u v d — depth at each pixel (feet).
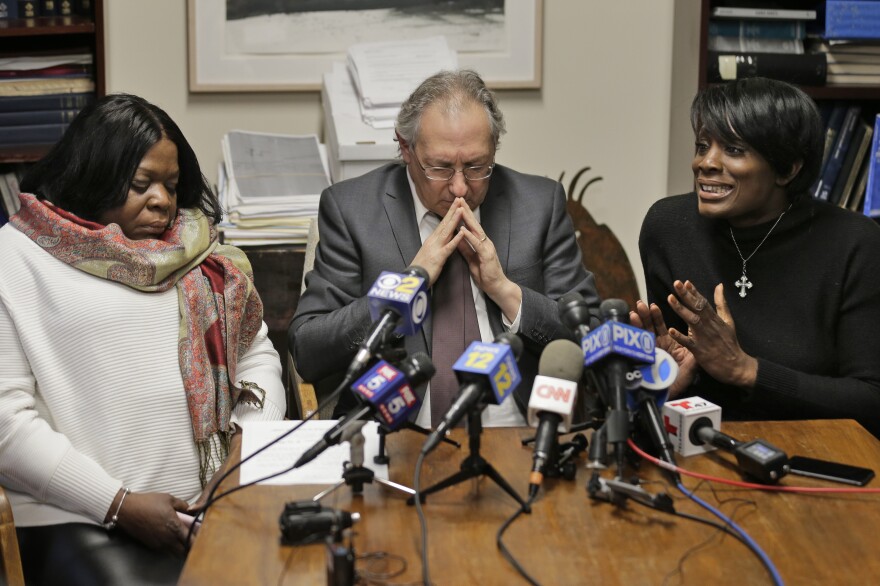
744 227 7.21
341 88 10.11
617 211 11.48
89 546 5.87
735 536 4.42
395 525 4.51
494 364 4.58
